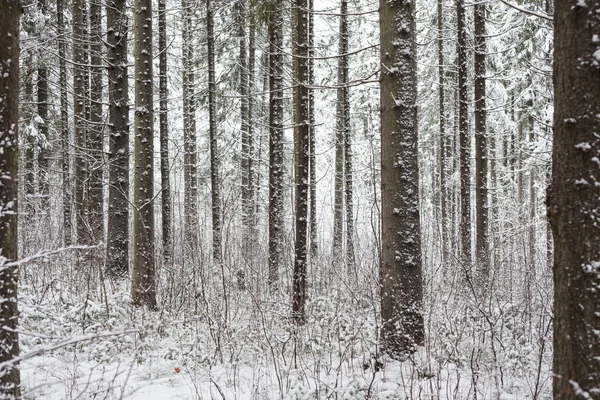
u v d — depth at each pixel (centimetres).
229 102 1973
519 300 798
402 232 599
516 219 1659
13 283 369
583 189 290
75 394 479
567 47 299
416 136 613
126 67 996
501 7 1731
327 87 678
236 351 635
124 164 997
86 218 999
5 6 365
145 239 817
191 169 1661
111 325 675
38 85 1591
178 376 562
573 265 293
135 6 845
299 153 796
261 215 1886
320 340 636
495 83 1828
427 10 1833
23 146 1492
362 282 774
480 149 1195
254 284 859
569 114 297
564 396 296
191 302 825
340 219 1568
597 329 283
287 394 493
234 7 1500
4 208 362
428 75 1983
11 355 362
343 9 1296
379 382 526
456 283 830
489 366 548
